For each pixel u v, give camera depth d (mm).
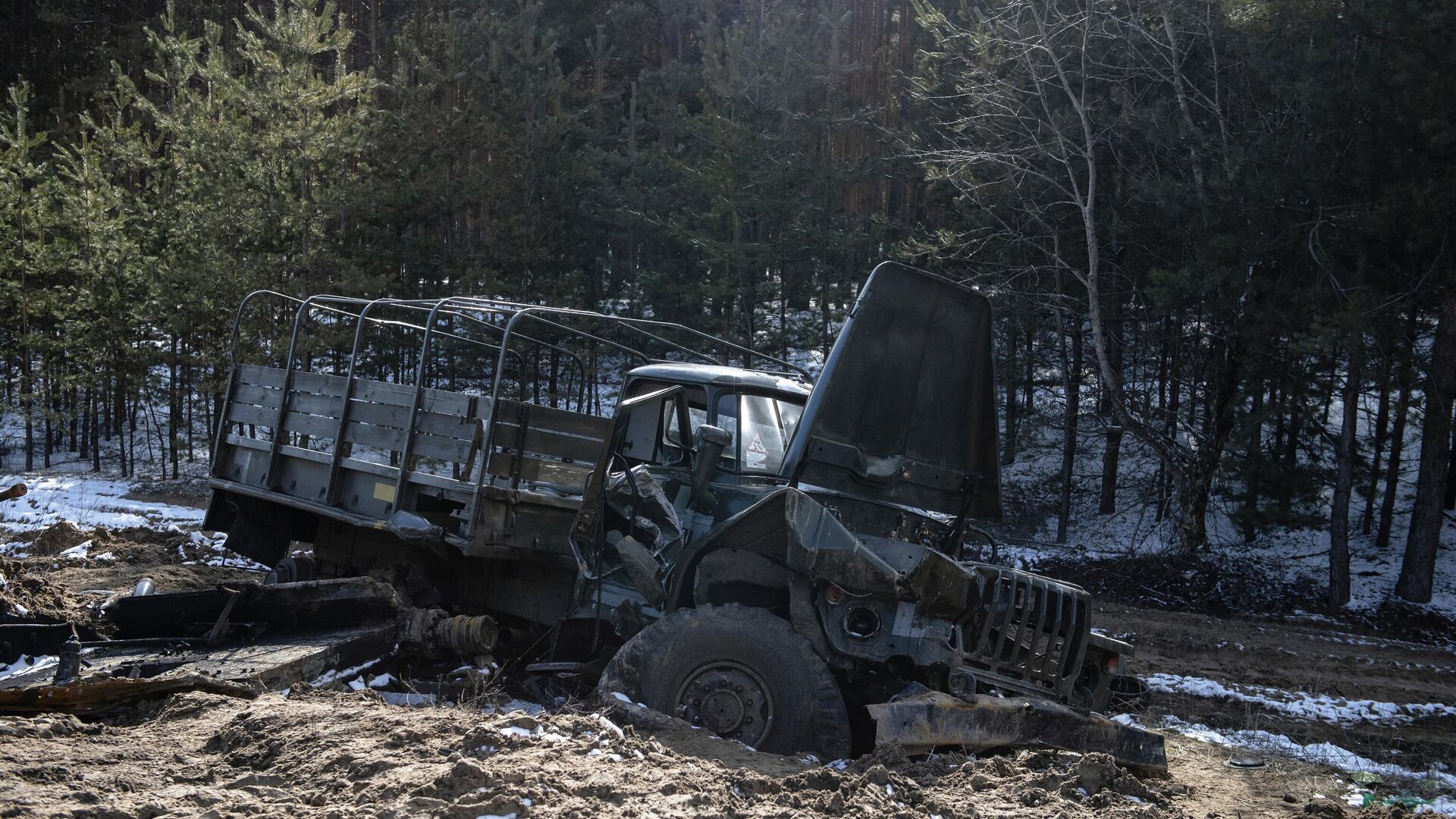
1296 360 17766
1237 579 18328
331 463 7773
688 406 6906
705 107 26828
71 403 30438
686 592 6012
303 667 5809
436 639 6496
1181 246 20547
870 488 6445
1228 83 19938
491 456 6781
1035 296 22109
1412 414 17969
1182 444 20984
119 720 4844
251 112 23547
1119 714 7141
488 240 27109
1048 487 27188
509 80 28078
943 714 5180
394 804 3518
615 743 4559
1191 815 4746
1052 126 20312
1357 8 15984
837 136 32500
